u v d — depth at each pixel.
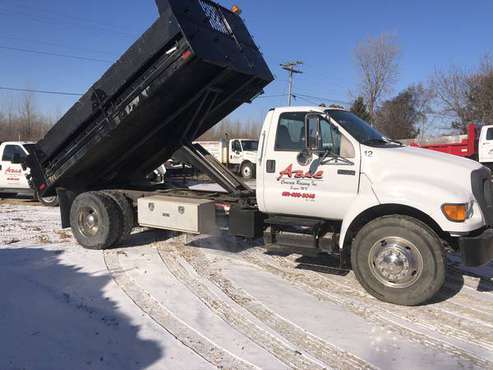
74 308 4.77
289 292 5.31
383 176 5.08
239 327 4.35
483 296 5.25
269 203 5.84
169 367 3.60
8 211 11.18
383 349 3.95
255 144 24.45
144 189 8.53
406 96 53.06
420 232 4.76
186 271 6.05
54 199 11.95
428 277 4.76
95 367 3.61
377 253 5.01
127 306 4.82
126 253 6.92
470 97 41.38
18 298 5.04
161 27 5.65
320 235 5.63
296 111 5.68
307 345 4.01
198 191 7.41
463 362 3.74
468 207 4.68
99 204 6.99
